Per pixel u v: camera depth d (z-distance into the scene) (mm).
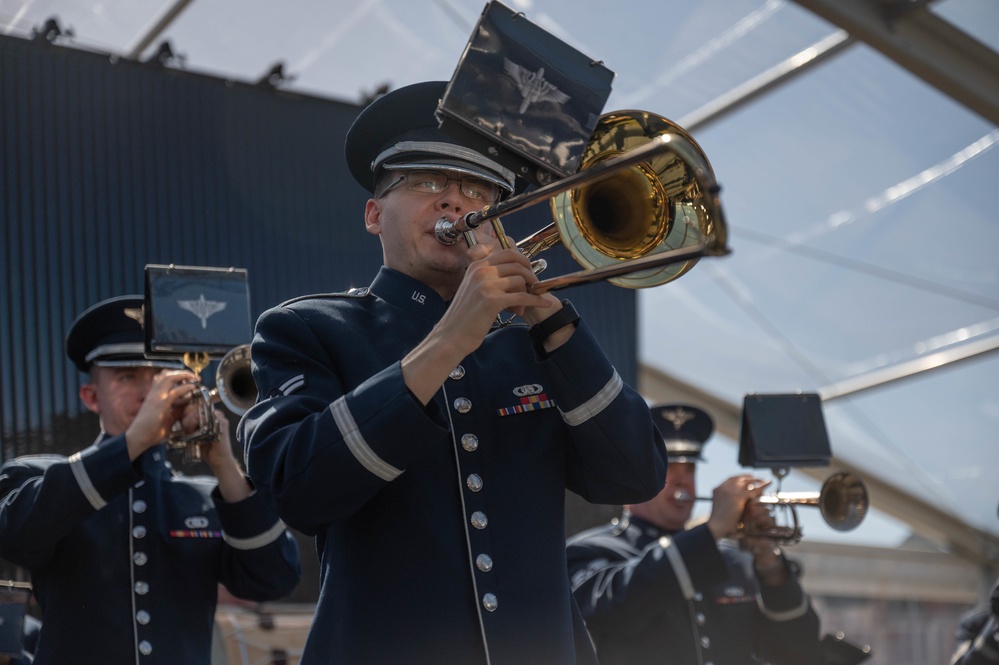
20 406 5832
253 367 2424
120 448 3430
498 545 2240
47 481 3385
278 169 6660
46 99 6199
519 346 2479
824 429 4645
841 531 4605
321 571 2402
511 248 2191
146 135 6391
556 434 2371
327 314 2424
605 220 2277
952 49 7852
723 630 4809
